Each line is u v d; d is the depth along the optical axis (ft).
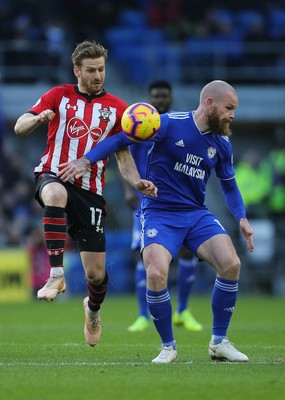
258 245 232.73
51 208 81.05
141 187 80.59
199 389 64.44
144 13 275.80
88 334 90.22
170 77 262.06
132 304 191.01
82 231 84.79
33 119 80.07
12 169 237.25
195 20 275.59
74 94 84.17
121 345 102.12
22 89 258.16
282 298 220.23
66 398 61.21
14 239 224.74
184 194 84.12
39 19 267.18
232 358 82.23
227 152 85.25
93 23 273.54
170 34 265.75
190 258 125.59
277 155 235.61
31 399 60.90
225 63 265.54
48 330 125.70
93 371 73.67
